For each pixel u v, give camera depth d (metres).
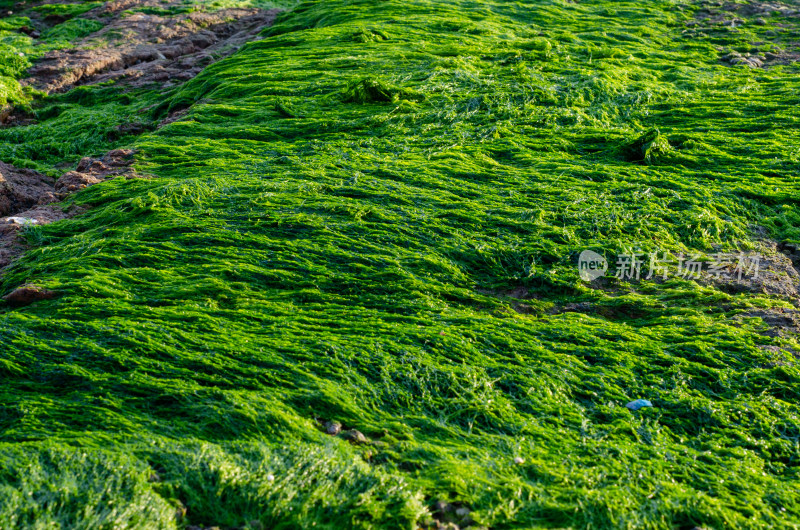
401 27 12.54
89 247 5.72
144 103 11.29
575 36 12.34
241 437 3.73
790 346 4.82
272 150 7.90
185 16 15.89
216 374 4.20
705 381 4.53
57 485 3.30
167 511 3.26
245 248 5.68
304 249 5.64
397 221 6.12
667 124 8.86
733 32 12.86
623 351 4.72
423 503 3.43
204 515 3.32
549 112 8.77
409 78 9.82
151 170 7.59
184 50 14.20
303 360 4.38
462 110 8.85
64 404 3.93
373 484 3.47
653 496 3.58
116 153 8.09
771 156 7.74
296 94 9.62
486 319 4.95
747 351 4.75
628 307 5.31
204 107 9.36
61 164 9.24
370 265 5.51
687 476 3.75
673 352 4.77
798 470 3.88
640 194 6.72
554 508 3.45
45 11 16.81
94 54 13.51
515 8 14.23
